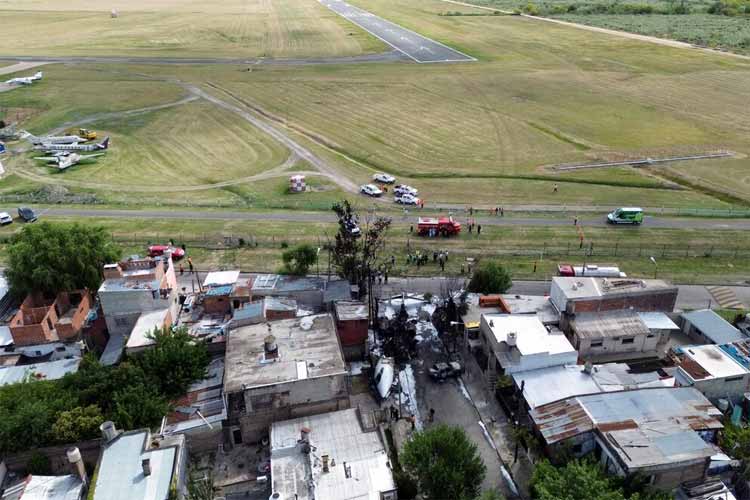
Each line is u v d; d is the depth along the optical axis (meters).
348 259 83.38
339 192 127.81
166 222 113.19
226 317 77.06
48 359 73.69
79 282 81.75
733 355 65.12
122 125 173.50
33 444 54.94
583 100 190.25
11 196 126.31
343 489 49.69
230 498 52.69
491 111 180.50
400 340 73.31
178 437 54.72
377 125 170.25
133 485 48.59
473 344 73.06
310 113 181.88
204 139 162.62
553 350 65.81
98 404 59.34
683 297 86.44
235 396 59.62
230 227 110.81
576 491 45.47
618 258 98.31
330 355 62.53
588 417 54.94
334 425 57.31
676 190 126.88
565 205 119.69
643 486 48.03
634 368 69.44
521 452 58.25
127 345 68.38
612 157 144.62
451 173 137.25
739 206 118.19
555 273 93.62
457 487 48.75
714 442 54.19
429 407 65.06
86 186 132.75
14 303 83.50
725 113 176.12
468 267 94.94
